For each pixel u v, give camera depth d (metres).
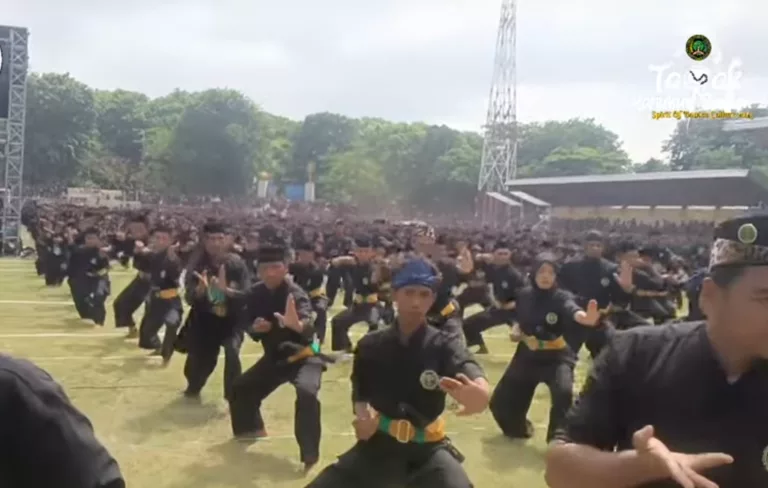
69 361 10.31
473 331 11.72
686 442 1.97
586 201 37.22
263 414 8.13
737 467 1.92
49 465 1.67
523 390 7.44
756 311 1.90
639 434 1.89
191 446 7.01
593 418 2.11
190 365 8.62
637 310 10.95
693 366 2.01
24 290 17.62
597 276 9.22
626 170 68.00
